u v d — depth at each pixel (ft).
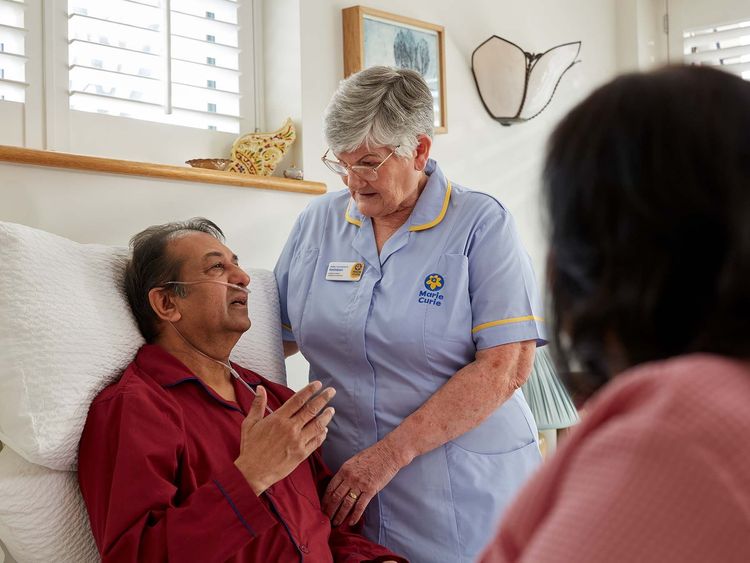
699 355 1.71
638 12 12.10
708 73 1.82
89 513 4.39
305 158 7.83
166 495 4.24
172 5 7.39
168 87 7.11
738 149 1.68
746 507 1.46
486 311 5.49
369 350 5.58
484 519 5.47
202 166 7.02
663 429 1.55
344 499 5.22
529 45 10.75
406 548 5.44
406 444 5.24
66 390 4.42
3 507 4.22
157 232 5.36
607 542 1.51
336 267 5.87
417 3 9.07
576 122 1.92
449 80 9.53
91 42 6.62
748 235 1.62
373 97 5.32
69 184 5.98
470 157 9.81
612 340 1.88
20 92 6.29
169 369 4.93
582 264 1.87
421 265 5.62
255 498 4.26
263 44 8.09
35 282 4.54
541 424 8.23
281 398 5.72
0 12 6.27
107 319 4.94
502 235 5.64
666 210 1.72
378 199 5.52
